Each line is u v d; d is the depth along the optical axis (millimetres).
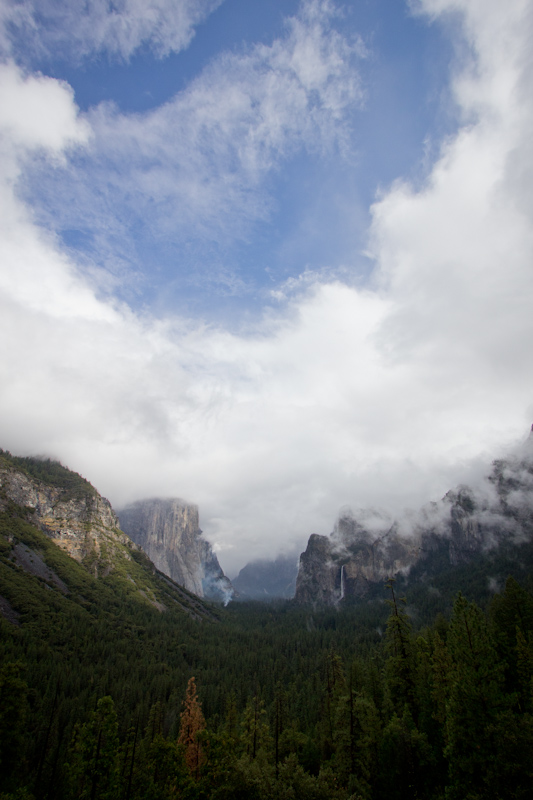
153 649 188500
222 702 136500
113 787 56594
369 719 59531
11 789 55375
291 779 49531
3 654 132250
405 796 49500
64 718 106875
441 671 60906
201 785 56125
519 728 38656
